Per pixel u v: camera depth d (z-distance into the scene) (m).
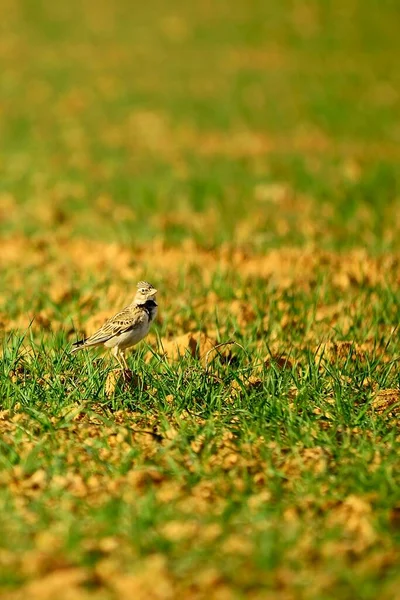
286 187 31.06
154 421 11.82
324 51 69.94
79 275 20.09
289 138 42.84
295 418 11.39
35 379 12.62
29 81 59.78
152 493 9.52
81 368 13.35
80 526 9.09
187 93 55.66
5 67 64.69
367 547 8.79
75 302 17.42
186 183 32.25
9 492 9.75
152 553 8.63
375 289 18.23
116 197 30.28
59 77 61.28
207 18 82.88
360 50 70.06
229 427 11.41
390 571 8.29
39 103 52.78
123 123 47.12
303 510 9.53
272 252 21.92
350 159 36.22
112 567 8.37
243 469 10.41
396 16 80.81
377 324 15.80
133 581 8.10
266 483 10.16
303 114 49.06
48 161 37.25
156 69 64.19
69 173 34.72
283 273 20.09
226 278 19.39
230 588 8.05
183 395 12.24
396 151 39.09
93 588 8.08
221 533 8.92
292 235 24.25
